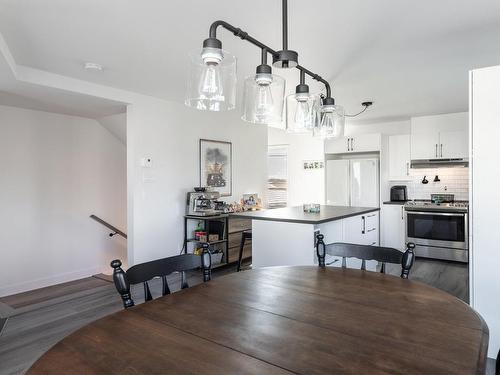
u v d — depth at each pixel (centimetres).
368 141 574
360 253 194
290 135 749
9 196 426
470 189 236
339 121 251
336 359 92
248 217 333
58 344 102
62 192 474
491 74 228
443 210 506
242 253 469
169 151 441
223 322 117
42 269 454
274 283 162
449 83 366
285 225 314
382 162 566
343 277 171
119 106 412
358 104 465
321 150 712
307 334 107
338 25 227
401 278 169
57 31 235
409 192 595
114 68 312
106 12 209
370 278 169
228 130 529
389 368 87
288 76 332
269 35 242
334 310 127
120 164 539
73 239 486
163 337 106
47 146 457
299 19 218
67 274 479
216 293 148
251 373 86
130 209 406
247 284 161
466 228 491
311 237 298
